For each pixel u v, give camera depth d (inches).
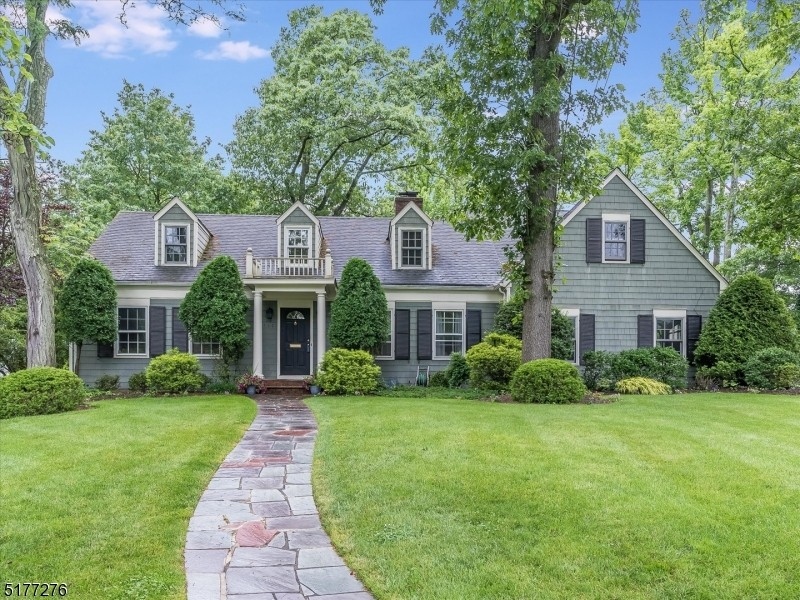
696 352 663.1
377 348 672.4
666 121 974.4
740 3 521.0
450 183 960.3
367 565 156.3
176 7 423.8
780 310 637.9
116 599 136.0
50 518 188.7
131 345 678.5
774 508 190.7
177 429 350.0
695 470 238.2
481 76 472.1
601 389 625.9
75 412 435.8
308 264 669.9
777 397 520.7
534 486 217.3
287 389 649.0
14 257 674.2
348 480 234.4
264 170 1064.8
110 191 984.9
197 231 706.2
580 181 489.7
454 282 708.0
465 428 333.1
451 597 136.5
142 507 201.6
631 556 156.9
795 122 637.3
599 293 681.0
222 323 622.2
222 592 142.0
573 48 471.8
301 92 932.6
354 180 1122.7
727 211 936.9
